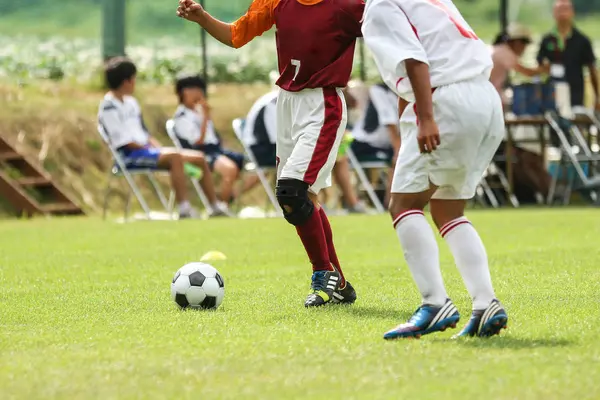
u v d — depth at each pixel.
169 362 13.08
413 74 14.14
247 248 33.00
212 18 20.66
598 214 45.66
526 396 10.80
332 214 50.97
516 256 28.06
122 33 68.56
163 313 18.30
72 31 101.00
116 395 11.23
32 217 53.88
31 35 94.69
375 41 14.46
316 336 14.98
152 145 50.78
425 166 14.45
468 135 14.34
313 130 19.98
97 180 60.19
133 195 60.31
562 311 17.20
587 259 26.64
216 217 50.12
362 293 21.16
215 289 18.91
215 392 11.30
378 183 56.75
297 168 19.75
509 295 19.77
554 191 55.59
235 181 56.47
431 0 14.86
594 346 13.62
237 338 14.95
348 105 53.75
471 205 55.91
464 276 14.63
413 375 11.97
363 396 11.00
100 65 68.81
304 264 27.89
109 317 17.89
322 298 19.20
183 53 78.50
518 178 55.88
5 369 12.80
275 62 78.19
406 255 14.63
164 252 32.22
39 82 67.25
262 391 11.32
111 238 38.25
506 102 56.00
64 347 14.47
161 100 67.31
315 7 19.94
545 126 55.50
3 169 56.19
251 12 20.66
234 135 66.00
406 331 14.48
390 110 52.41
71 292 22.28
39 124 61.19
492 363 12.53
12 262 29.84
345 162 51.72
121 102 49.25
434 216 15.12
